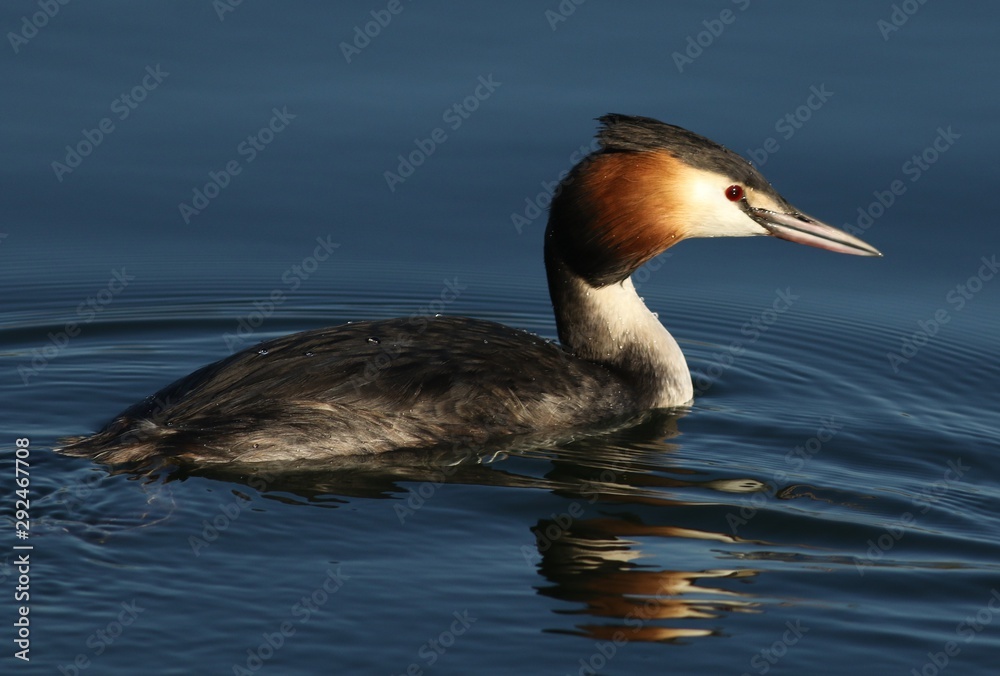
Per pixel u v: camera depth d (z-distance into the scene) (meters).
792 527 13.24
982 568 12.48
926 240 20.94
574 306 16.11
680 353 16.69
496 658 10.82
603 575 12.17
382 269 20.88
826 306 20.30
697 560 12.52
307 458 13.90
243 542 12.48
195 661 10.69
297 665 10.68
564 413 15.13
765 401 16.94
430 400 14.43
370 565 12.20
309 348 14.75
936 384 17.70
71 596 11.47
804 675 10.70
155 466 13.57
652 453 14.98
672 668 10.73
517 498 13.60
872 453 15.25
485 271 21.08
